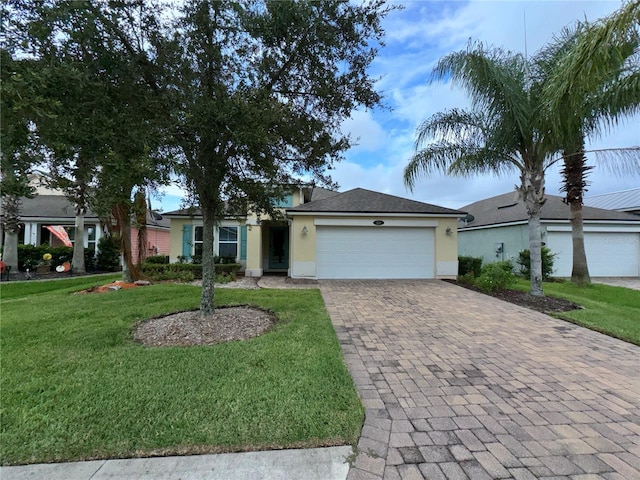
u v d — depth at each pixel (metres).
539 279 9.10
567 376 4.12
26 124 3.12
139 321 6.17
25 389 3.43
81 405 3.13
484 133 9.51
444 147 10.06
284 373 3.88
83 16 3.61
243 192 6.15
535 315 7.26
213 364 4.12
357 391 3.66
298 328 5.73
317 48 5.07
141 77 4.44
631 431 2.95
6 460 2.45
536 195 9.16
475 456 2.58
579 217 12.22
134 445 2.60
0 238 19.05
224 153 5.11
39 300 8.18
